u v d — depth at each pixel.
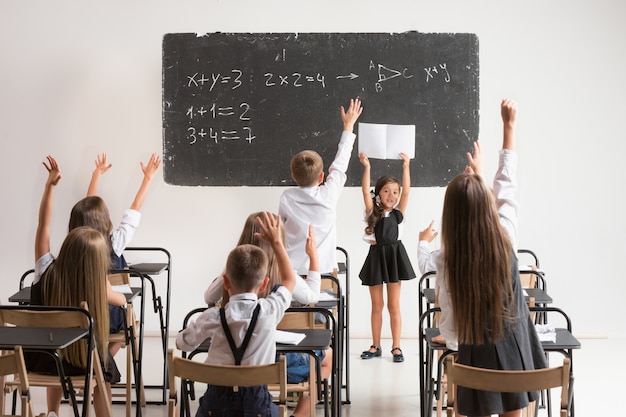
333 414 4.36
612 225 7.07
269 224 3.70
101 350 4.34
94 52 7.06
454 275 3.53
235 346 3.52
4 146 7.11
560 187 7.05
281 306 3.59
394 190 6.39
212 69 7.02
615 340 7.10
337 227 7.09
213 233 7.13
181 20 7.02
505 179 3.85
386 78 6.96
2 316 4.11
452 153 6.98
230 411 3.44
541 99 7.00
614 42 6.96
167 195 7.11
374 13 6.95
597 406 5.46
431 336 4.21
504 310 3.51
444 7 6.95
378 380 6.04
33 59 7.06
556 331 4.09
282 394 3.33
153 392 5.77
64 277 4.29
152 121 7.07
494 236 3.50
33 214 7.14
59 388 4.52
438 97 6.97
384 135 6.77
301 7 6.97
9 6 7.04
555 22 6.96
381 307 6.54
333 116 7.00
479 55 6.96
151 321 7.26
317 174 5.61
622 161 7.02
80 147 7.10
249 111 7.02
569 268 7.11
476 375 3.38
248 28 6.99
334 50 6.97
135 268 5.84
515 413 3.56
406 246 7.09
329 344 3.95
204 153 7.07
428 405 4.34
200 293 7.19
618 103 6.99
